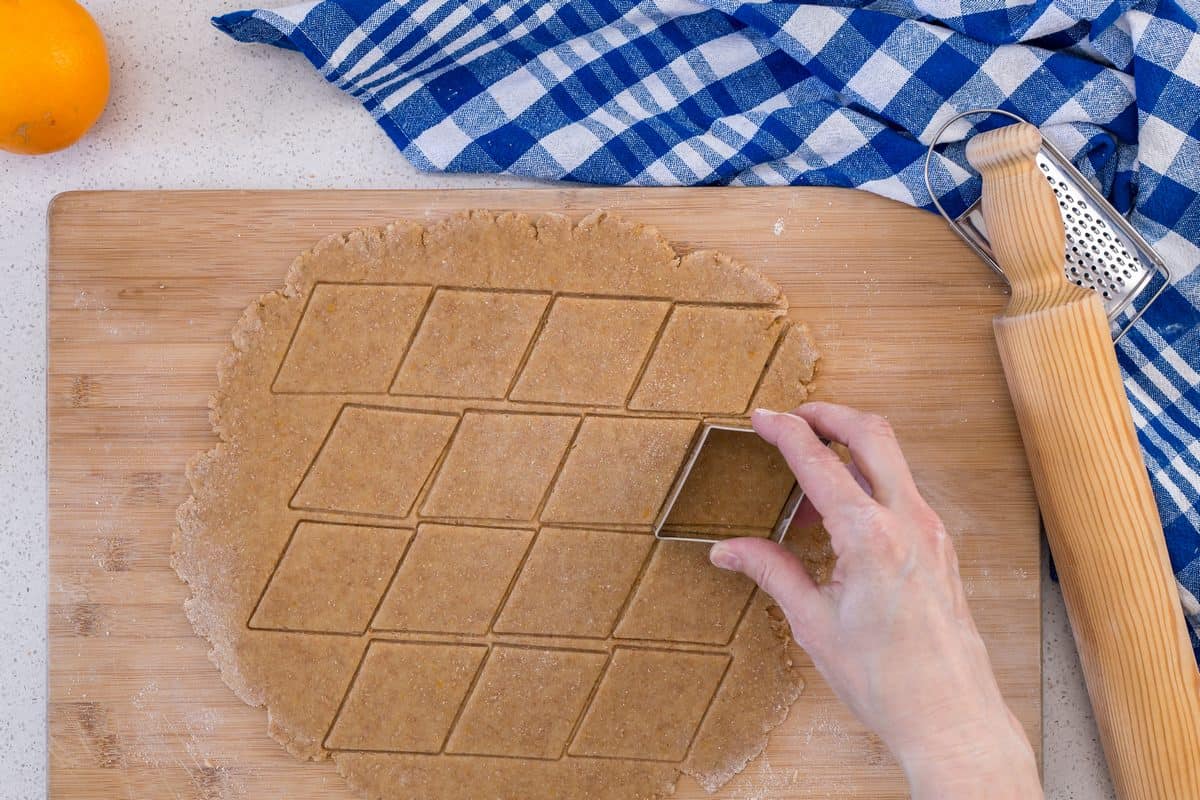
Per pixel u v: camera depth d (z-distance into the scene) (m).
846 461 1.14
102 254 1.15
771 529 1.14
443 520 1.15
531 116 1.16
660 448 1.14
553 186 1.16
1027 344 1.11
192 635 1.15
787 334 1.14
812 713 1.15
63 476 1.15
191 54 1.16
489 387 1.14
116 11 1.16
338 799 1.15
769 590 1.07
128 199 1.15
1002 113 1.12
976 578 1.15
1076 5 1.11
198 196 1.15
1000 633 1.14
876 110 1.14
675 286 1.14
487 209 1.15
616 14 1.15
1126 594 1.10
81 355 1.15
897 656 1.04
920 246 1.15
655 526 1.14
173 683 1.15
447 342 1.14
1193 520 1.13
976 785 1.04
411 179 1.16
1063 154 1.14
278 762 1.15
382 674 1.15
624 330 1.14
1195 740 1.10
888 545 1.04
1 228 1.16
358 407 1.15
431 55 1.15
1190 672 1.10
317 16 1.13
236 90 1.16
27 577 1.16
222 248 1.15
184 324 1.15
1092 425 1.10
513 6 1.14
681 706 1.15
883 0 1.14
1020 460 1.15
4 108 1.10
